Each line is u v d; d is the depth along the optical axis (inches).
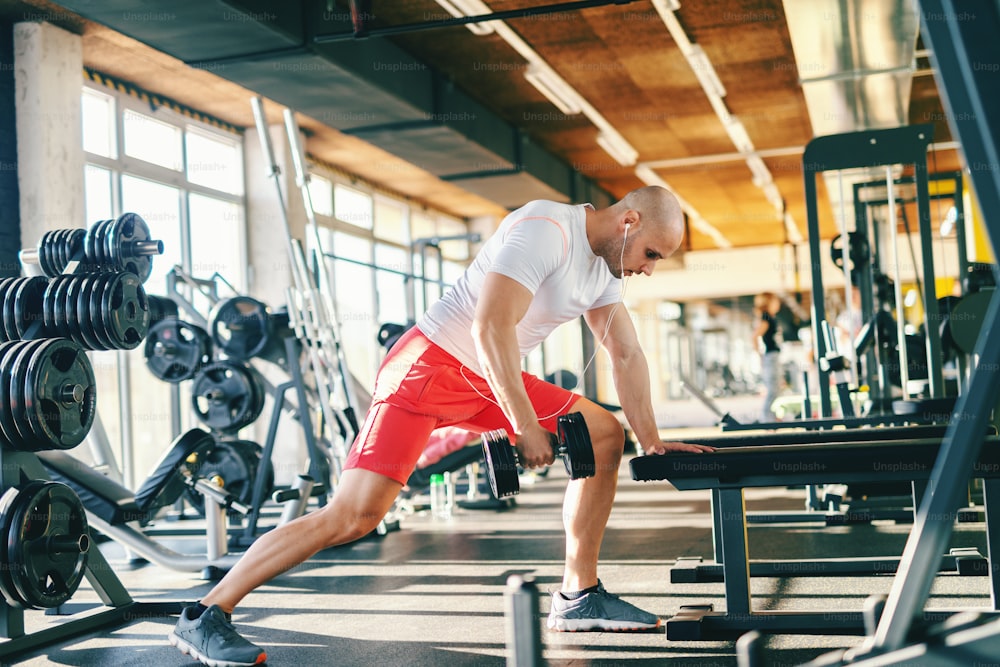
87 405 111.3
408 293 289.1
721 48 271.9
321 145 345.7
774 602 106.9
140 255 142.9
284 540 84.7
